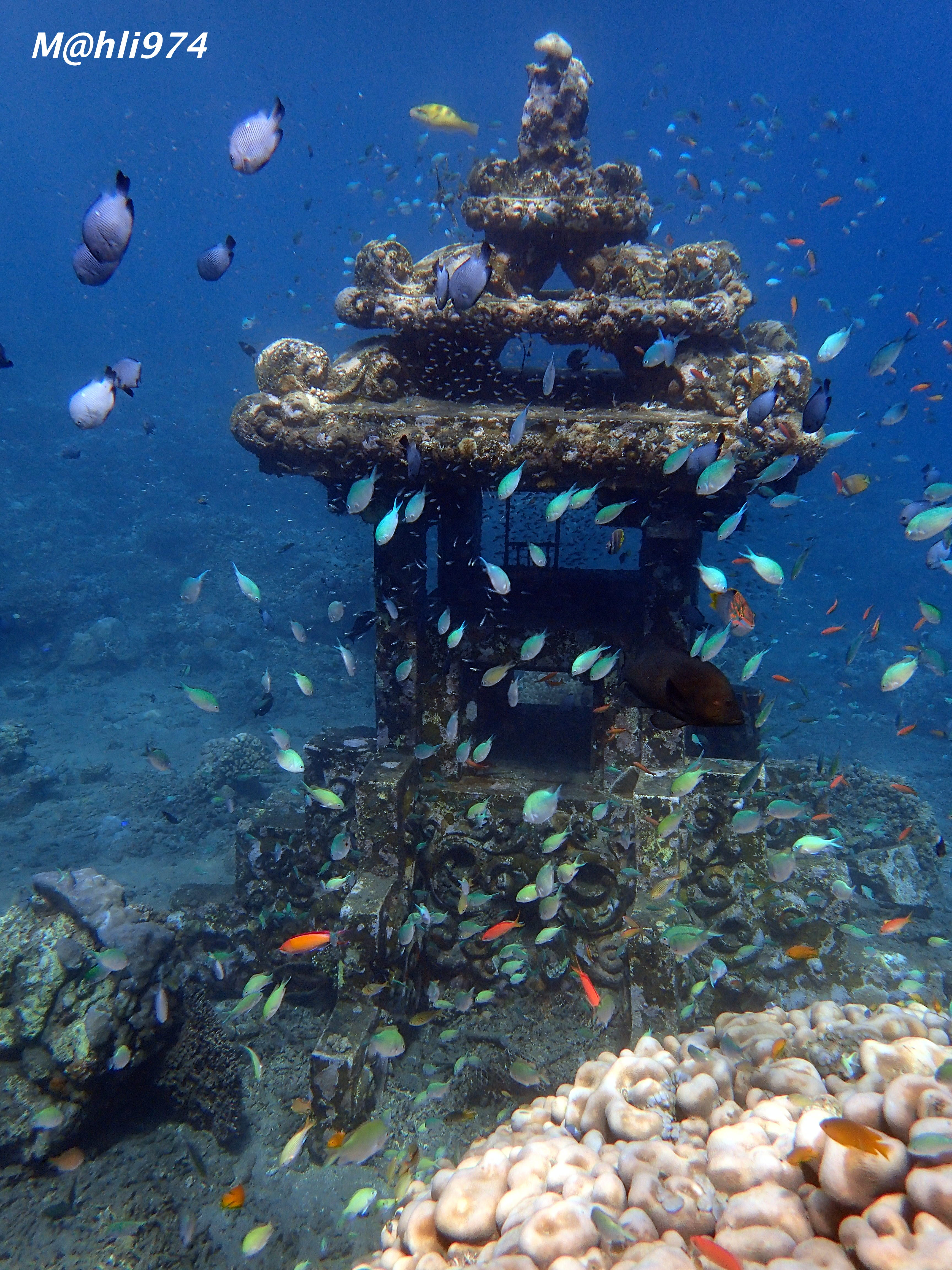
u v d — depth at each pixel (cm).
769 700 750
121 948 606
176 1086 629
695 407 625
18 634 2086
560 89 712
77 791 1402
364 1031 624
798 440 562
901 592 3136
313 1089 605
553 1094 628
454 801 730
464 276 431
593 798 713
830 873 771
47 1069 575
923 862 1034
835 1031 361
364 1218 549
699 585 685
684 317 612
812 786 823
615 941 704
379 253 672
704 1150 296
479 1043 685
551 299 663
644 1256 233
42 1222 532
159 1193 568
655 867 645
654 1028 613
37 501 2886
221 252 411
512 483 546
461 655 728
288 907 778
